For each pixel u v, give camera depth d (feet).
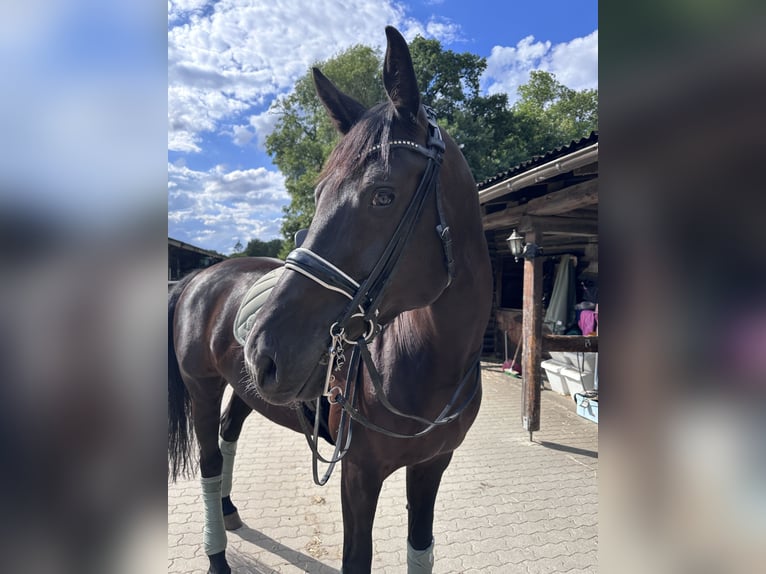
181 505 9.62
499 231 27.50
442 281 4.02
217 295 7.64
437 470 5.43
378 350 4.88
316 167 62.49
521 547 8.38
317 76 4.69
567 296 20.86
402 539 8.52
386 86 3.83
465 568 7.76
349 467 4.81
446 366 4.58
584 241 21.15
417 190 3.77
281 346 3.49
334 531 8.74
